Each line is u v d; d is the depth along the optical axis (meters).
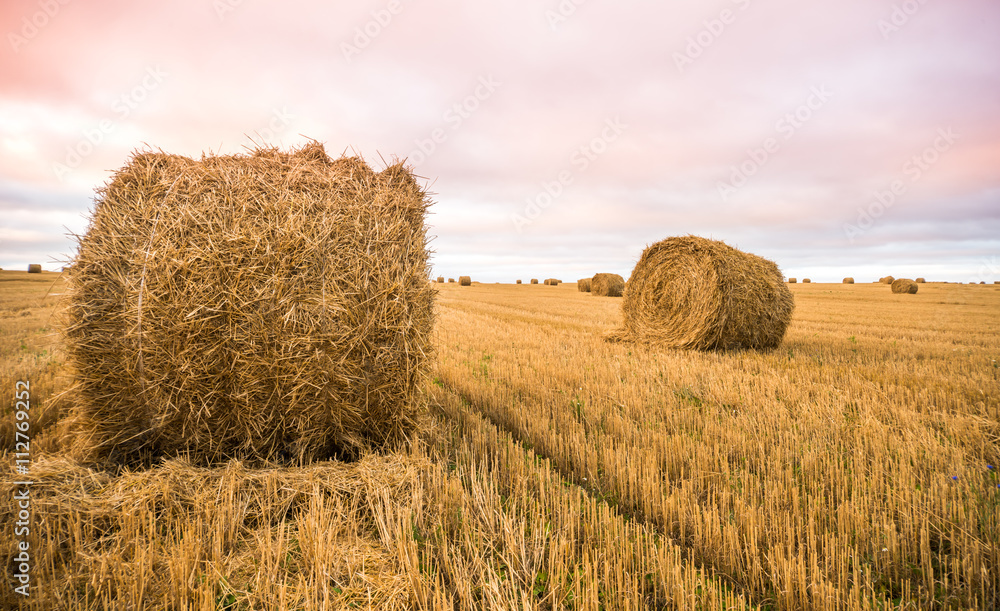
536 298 30.22
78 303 3.59
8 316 12.48
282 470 3.71
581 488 3.56
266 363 3.64
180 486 3.37
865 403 5.36
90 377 3.67
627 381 6.72
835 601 2.32
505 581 2.43
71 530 2.85
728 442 4.36
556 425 4.97
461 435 4.85
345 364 3.80
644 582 2.54
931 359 8.65
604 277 32.09
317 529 2.81
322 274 3.73
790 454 3.99
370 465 3.74
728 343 9.40
